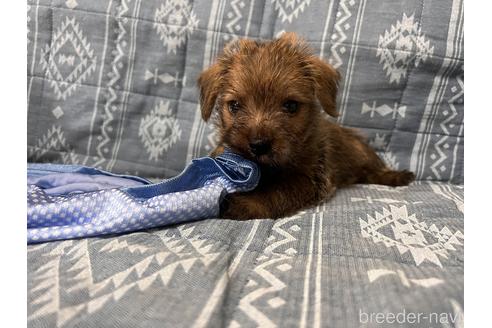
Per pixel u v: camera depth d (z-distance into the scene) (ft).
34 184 1.02
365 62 1.37
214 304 0.58
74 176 1.10
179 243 0.77
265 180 1.12
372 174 1.39
